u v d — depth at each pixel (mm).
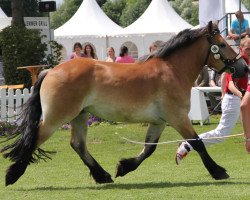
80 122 12633
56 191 11836
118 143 18625
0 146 18531
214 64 12789
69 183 12789
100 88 12219
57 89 12039
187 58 12586
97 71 12258
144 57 12625
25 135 12133
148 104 12320
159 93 12328
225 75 13859
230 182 12289
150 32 39469
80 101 12133
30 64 29594
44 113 12125
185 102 12453
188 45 12617
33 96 12320
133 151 17344
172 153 16703
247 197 10812
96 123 22109
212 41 12672
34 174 13961
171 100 12344
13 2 30062
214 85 20875
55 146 18094
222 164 14680
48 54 30359
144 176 13391
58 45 30797
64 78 12086
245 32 24328
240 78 13125
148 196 11125
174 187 11930
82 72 12156
